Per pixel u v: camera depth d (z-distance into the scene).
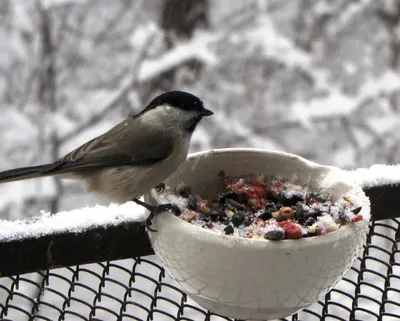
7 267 3.13
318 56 12.71
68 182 10.88
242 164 3.64
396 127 11.16
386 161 12.22
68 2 10.62
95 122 11.11
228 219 3.24
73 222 3.19
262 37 10.79
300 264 2.61
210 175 3.64
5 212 10.97
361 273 3.99
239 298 2.73
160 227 2.83
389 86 10.41
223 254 2.59
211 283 2.72
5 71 11.79
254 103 12.95
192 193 3.60
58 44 11.88
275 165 3.61
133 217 3.26
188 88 11.98
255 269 2.59
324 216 2.89
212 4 12.84
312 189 3.50
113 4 13.14
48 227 3.14
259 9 11.55
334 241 2.64
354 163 11.77
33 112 11.62
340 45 13.31
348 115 10.53
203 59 10.10
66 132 10.79
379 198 3.72
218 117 11.43
